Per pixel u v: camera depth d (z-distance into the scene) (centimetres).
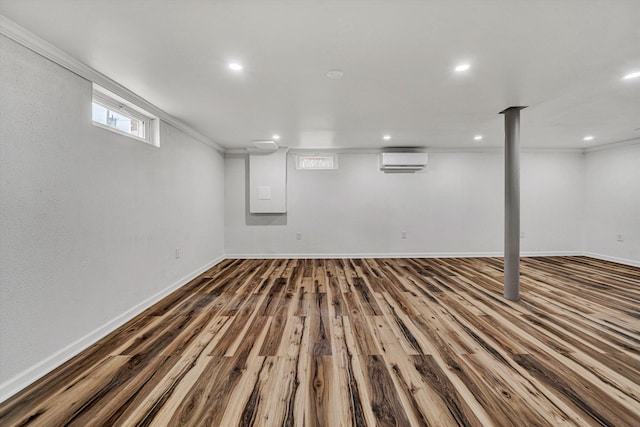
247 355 208
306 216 579
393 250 584
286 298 333
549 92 275
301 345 222
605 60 213
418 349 216
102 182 240
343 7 152
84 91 221
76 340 212
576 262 525
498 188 582
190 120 367
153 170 316
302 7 152
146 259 303
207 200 479
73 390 169
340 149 575
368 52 200
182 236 387
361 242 583
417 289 367
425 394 166
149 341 229
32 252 180
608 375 184
